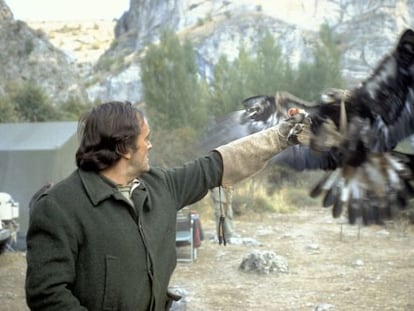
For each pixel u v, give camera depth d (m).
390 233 16.64
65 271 2.46
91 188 2.54
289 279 11.42
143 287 2.55
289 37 70.06
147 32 103.69
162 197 2.75
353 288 10.70
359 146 3.39
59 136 15.31
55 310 2.42
